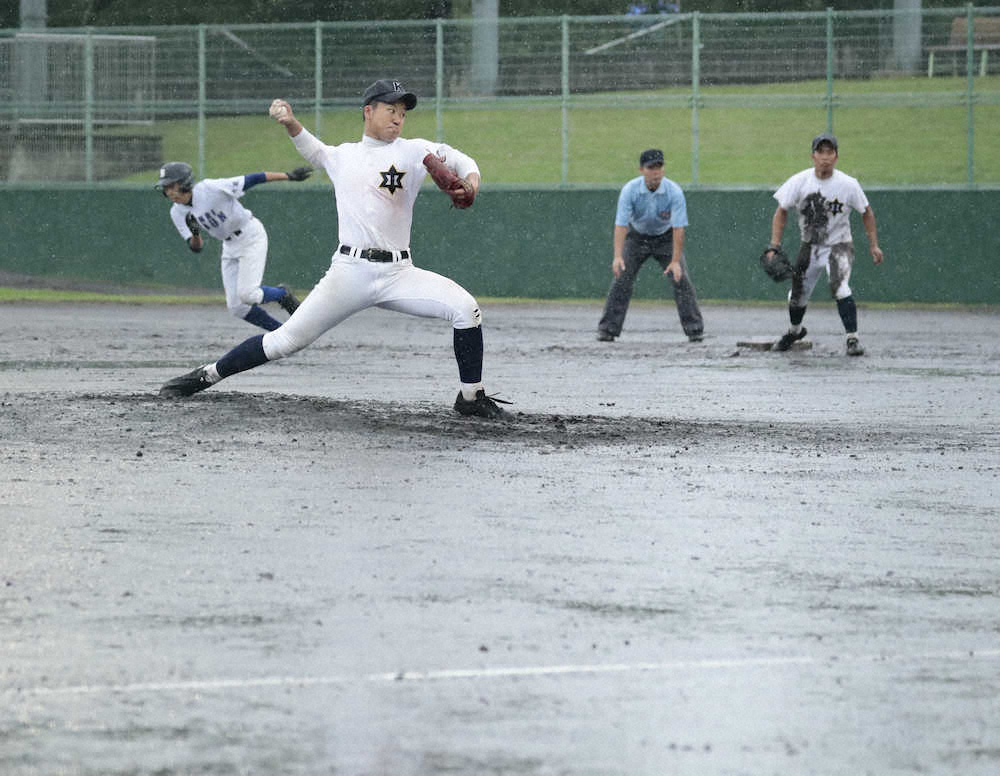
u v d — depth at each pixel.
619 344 65.94
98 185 103.94
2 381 47.12
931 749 14.91
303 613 19.69
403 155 37.38
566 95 102.81
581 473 31.41
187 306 88.75
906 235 94.06
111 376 49.12
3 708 15.76
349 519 26.02
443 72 104.56
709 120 120.69
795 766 14.40
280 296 55.78
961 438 37.91
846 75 102.31
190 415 38.25
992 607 20.77
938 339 69.81
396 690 16.52
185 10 141.88
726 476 31.48
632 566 22.83
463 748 14.73
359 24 103.94
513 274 97.81
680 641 18.69
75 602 20.09
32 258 102.81
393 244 38.03
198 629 18.84
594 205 96.75
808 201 60.41
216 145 106.50
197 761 14.29
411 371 52.84
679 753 14.70
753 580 22.08
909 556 24.00
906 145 116.94
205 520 25.70
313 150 37.34
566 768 14.25
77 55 105.94
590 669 17.41
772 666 17.67
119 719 15.45
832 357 60.28
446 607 20.12
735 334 72.75
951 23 103.31
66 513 26.14
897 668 17.69
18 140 105.44
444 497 28.31
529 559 23.17
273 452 33.09
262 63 105.81
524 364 56.28
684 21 102.88
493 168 110.12
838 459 34.16
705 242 95.31
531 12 145.88
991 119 119.62
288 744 14.77
